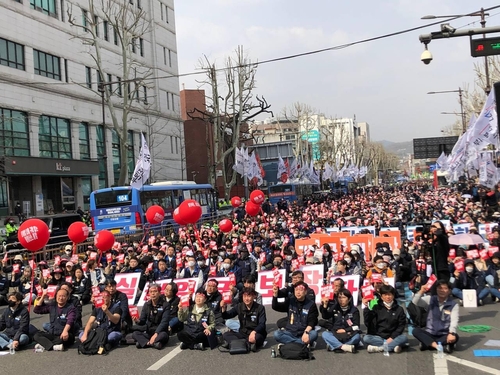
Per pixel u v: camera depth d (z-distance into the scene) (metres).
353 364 8.09
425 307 8.85
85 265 15.12
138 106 51.16
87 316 13.04
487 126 24.08
